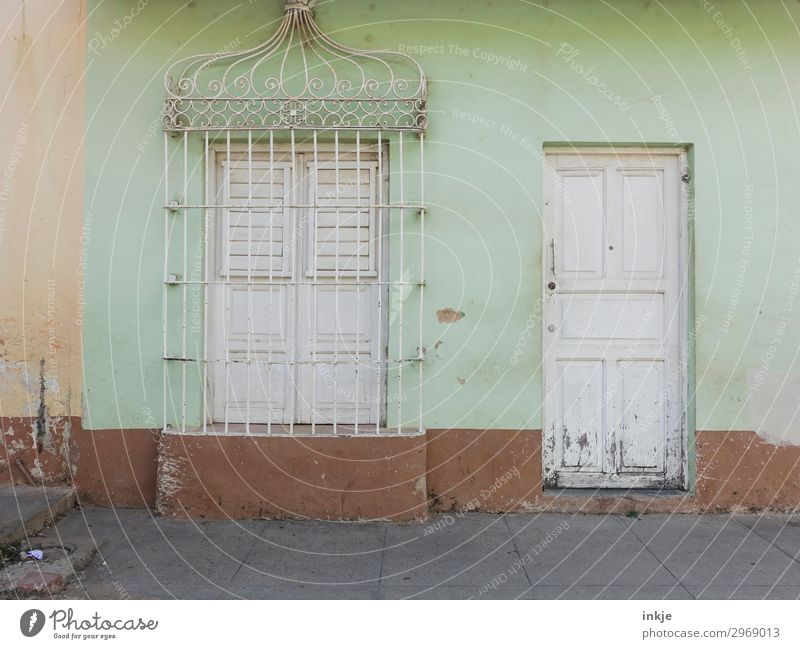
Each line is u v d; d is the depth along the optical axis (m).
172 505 5.05
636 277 5.37
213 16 5.25
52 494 5.12
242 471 5.05
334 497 5.05
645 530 4.95
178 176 5.24
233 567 4.39
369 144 5.36
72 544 4.59
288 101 5.16
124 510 5.18
